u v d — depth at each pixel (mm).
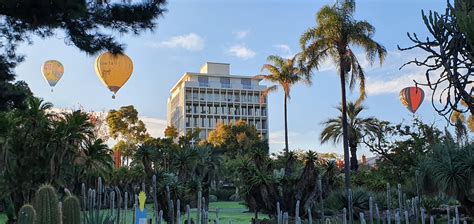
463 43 7258
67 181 17438
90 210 7637
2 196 15422
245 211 24625
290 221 15047
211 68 98438
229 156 61844
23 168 15781
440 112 7605
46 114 18469
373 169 26422
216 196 44906
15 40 10703
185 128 93375
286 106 42844
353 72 27531
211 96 96625
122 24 10148
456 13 6762
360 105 38312
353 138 37125
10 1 8617
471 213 10469
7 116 16281
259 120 98688
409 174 19922
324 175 17000
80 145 17531
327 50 27547
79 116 17500
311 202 16203
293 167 17953
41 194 4641
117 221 8188
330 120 39188
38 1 8672
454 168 10328
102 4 9953
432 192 11031
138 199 7750
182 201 18094
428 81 7664
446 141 11398
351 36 26625
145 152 21516
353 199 15305
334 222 12367
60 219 4695
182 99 95438
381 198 15633
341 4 27250
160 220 9078
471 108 7355
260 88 99500
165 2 10273
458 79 7258
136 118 62719
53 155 16125
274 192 16516
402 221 11680
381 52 26766
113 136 61938
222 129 65750
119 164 57781
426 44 7582
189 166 23125
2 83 11984
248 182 16641
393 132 22891
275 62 43594
